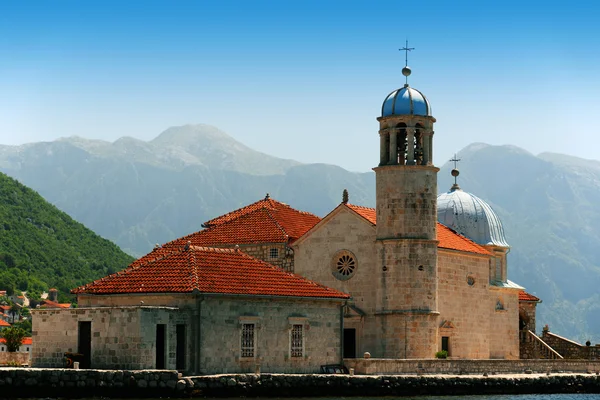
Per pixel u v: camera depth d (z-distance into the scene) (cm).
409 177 8856
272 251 9525
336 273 9206
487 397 7862
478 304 9994
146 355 6794
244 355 7375
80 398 6494
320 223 9312
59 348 7150
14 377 6450
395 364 8012
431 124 9025
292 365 7688
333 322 8038
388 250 8850
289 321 7688
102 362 6912
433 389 7856
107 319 6925
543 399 7856
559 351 11819
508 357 10738
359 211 9319
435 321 8856
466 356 9750
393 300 8788
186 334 7088
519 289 10919
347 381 7456
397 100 9012
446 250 9481
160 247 9781
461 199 11281
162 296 7212
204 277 7325
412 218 8819
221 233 9788
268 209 10044
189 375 7038
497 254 11050
